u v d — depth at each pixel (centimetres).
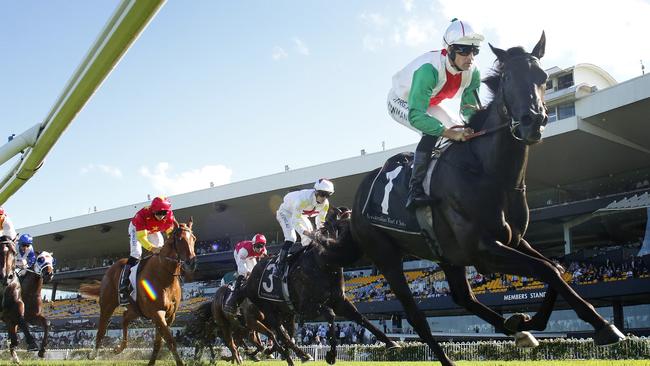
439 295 2378
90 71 350
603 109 2012
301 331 2631
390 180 482
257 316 910
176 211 3375
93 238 4128
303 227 781
